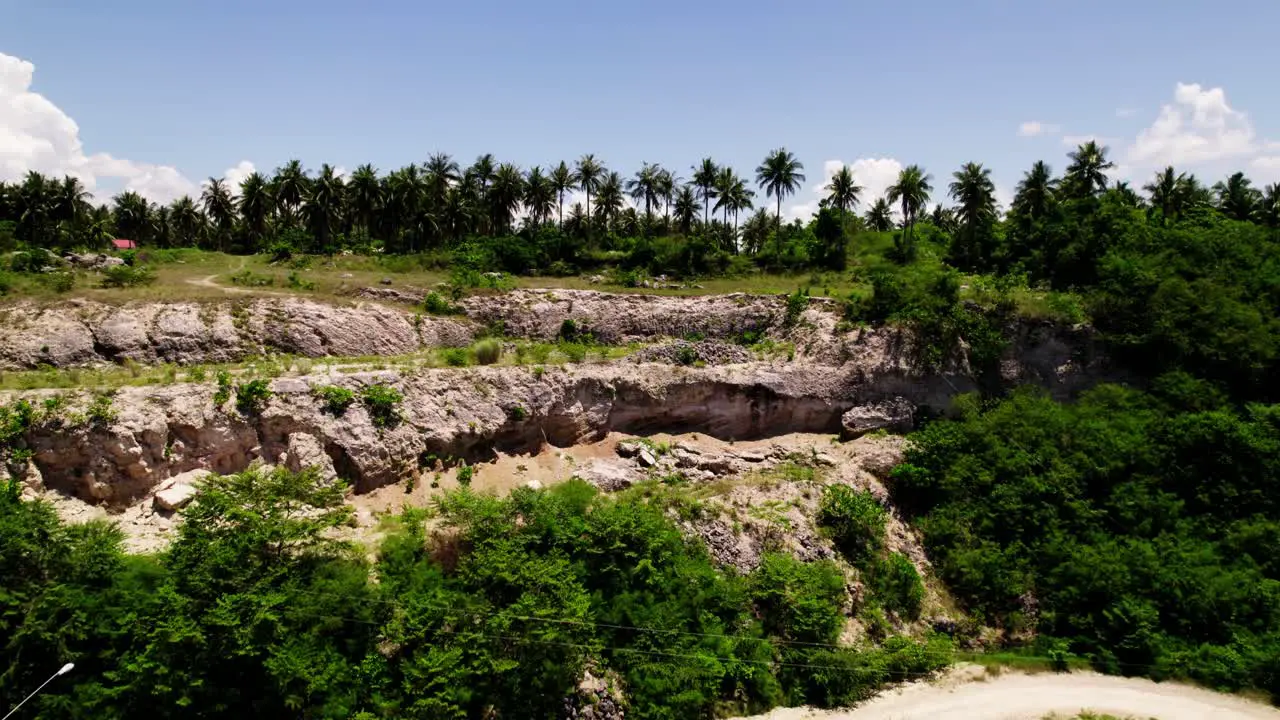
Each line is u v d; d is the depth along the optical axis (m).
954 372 46.38
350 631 25.84
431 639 26.19
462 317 55.81
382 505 32.41
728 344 50.81
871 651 32.06
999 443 41.47
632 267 75.88
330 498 28.09
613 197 92.12
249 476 27.16
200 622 23.25
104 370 36.44
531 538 29.91
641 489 36.03
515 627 26.62
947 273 51.19
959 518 39.19
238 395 32.00
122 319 41.50
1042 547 37.56
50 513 24.64
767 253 82.06
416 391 36.03
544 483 36.91
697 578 31.39
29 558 23.47
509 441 38.31
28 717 21.67
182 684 22.62
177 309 43.66
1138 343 47.31
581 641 27.41
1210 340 46.09
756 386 44.00
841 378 45.69
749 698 29.45
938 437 42.25
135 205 108.19
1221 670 31.64
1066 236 57.12
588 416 40.69
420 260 71.00
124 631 22.84
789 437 44.44
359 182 83.62
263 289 53.72
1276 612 33.75
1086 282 54.53
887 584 35.59
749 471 40.25
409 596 26.72
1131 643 33.25
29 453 27.53
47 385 31.02
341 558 27.27
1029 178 71.25
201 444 30.61
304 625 24.77
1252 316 46.12
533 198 87.25
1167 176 74.88
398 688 25.34
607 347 52.31
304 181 85.31
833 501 37.34
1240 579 35.03
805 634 31.50
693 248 75.81
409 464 33.94
